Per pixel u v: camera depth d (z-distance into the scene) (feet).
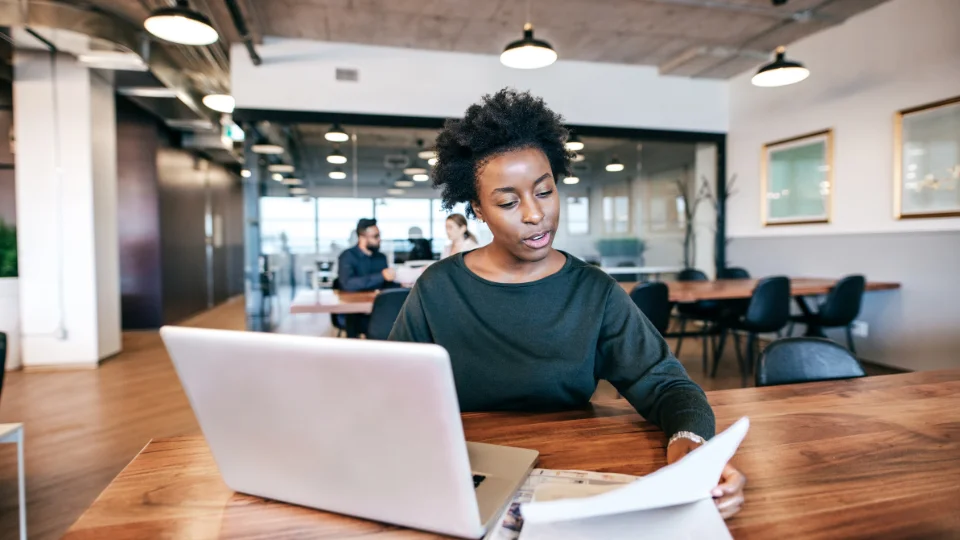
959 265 12.28
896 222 13.75
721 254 20.21
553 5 13.98
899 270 13.65
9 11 11.73
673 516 1.87
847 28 15.01
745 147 19.19
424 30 15.74
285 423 1.84
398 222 18.94
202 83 20.35
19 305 14.60
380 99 17.16
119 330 16.81
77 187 14.83
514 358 3.14
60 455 8.39
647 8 14.11
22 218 14.48
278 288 18.54
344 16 14.76
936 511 2.03
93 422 10.05
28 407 11.07
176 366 1.91
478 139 2.88
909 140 13.37
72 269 14.76
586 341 3.11
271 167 18.02
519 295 3.17
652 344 3.04
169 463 2.54
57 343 14.66
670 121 19.58
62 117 14.71
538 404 3.19
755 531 1.88
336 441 1.78
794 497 2.14
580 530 1.79
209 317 25.94
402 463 1.72
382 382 1.58
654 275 20.83
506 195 2.89
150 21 9.36
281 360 1.70
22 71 14.40
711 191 20.83
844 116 15.19
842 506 2.07
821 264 15.99
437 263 3.49
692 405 2.58
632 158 20.47
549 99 18.38
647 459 2.48
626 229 20.49
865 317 14.69
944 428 2.94
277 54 16.46
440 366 1.48
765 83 12.60
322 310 9.50
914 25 13.25
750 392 3.68
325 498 1.96
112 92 16.33
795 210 16.93
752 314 12.02
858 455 2.57
